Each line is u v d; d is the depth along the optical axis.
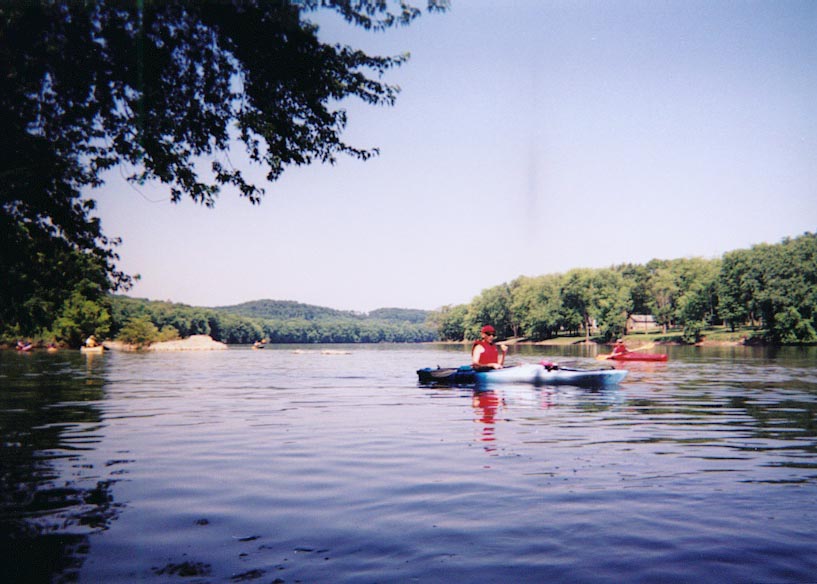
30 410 10.77
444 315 180.25
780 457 6.22
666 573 3.19
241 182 8.36
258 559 3.40
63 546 3.62
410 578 3.12
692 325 81.56
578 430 8.05
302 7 7.26
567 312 106.94
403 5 7.83
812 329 64.88
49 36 6.22
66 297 9.00
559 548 3.56
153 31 6.74
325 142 8.53
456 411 10.20
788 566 3.29
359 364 32.38
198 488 5.02
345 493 4.82
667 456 6.27
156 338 76.81
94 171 7.66
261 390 14.98
